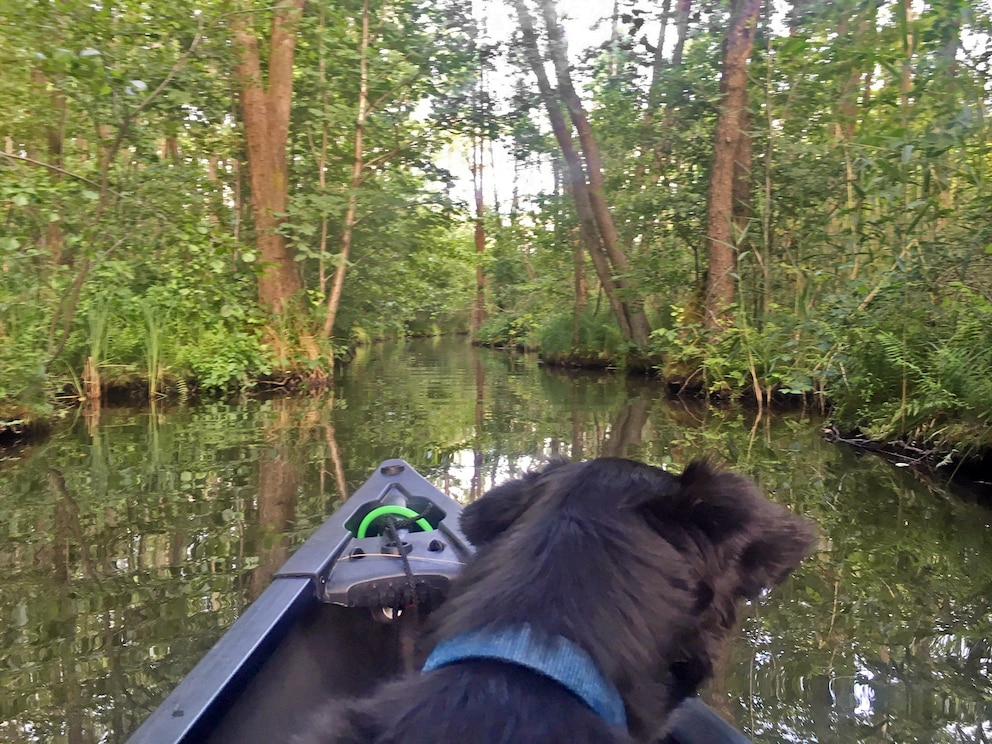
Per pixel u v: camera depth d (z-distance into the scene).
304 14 10.91
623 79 11.70
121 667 2.34
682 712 1.32
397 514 2.87
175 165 8.38
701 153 11.48
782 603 2.83
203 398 9.78
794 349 8.58
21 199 6.12
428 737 0.70
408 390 10.98
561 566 0.82
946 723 1.98
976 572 3.15
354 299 15.01
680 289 13.26
